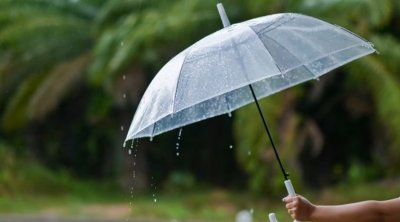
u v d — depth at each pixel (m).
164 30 33.91
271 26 7.54
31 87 38.75
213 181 42.41
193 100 7.20
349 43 7.51
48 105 38.97
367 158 39.34
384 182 35.75
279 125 32.62
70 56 38.88
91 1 39.25
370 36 33.03
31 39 38.25
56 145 44.72
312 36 7.47
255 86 8.41
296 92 33.03
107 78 36.91
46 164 44.62
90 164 44.88
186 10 34.09
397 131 32.09
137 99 38.72
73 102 44.12
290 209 7.17
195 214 34.12
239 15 34.31
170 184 40.88
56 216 32.50
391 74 32.53
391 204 7.02
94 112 41.47
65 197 39.25
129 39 34.31
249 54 7.31
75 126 44.78
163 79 7.55
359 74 32.69
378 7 31.62
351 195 34.56
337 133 39.38
